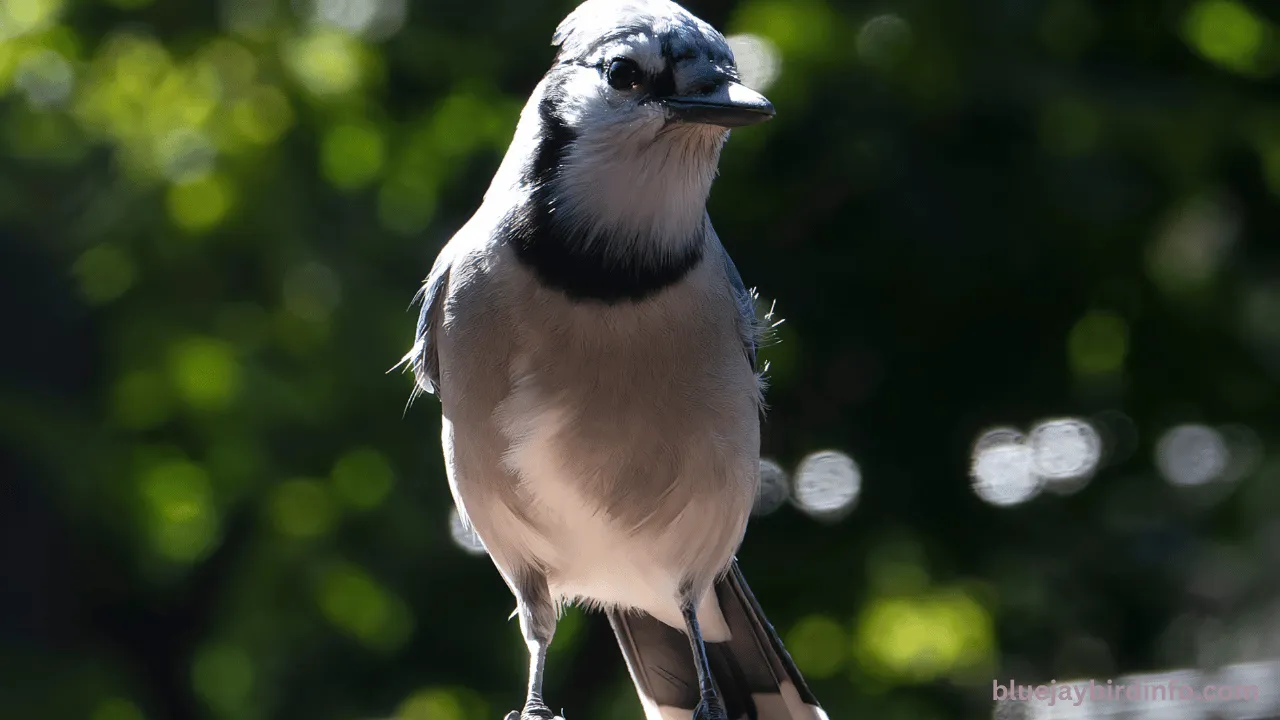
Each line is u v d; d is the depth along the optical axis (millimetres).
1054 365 14141
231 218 11805
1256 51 13578
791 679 6637
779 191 12812
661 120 5578
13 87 12375
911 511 13672
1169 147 12703
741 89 5625
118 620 14367
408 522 12516
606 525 5926
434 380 6352
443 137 12766
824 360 13570
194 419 12266
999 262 13312
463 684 13469
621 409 5691
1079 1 13211
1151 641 13883
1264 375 14188
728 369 5832
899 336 13883
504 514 5961
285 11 12570
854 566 12977
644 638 6734
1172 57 13914
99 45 12898
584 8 5863
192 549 12430
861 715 12211
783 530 13406
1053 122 12594
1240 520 13992
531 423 5707
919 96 12070
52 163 12258
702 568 6121
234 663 12633
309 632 12594
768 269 13258
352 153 12391
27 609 13953
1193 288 13914
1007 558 13398
